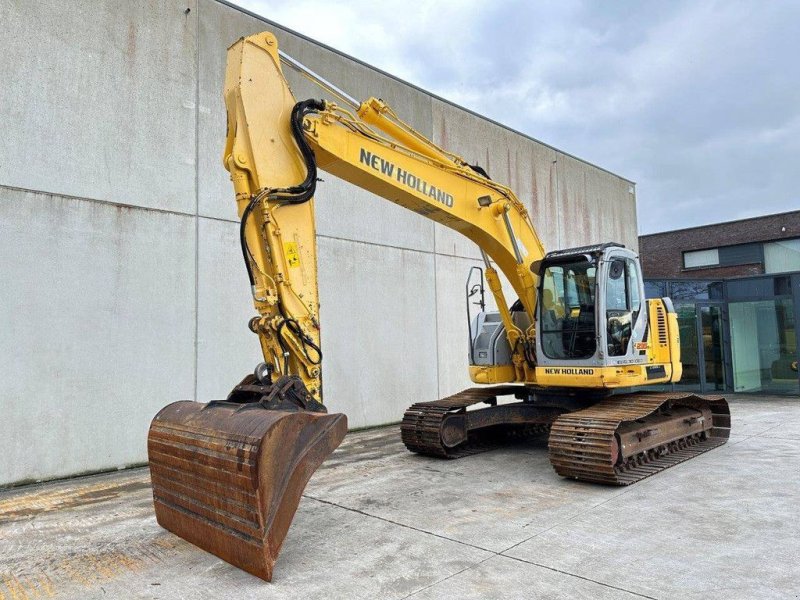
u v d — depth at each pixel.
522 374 8.00
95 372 7.32
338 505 5.52
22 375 6.77
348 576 3.84
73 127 7.32
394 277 11.13
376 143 5.81
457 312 12.47
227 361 8.57
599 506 5.30
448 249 12.38
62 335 7.09
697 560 3.97
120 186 7.68
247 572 3.89
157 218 8.00
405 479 6.52
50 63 7.18
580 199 16.25
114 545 4.55
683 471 6.59
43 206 7.03
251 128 4.70
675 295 15.00
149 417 7.75
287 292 4.54
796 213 22.17
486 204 6.96
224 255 8.67
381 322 10.80
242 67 4.74
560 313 7.29
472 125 13.03
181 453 4.32
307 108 5.02
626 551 4.16
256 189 4.66
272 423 3.81
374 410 10.50
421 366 11.51
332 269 10.04
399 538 4.55
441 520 4.99
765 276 14.59
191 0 8.57
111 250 7.55
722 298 15.30
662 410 7.48
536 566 3.92
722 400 8.35
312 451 4.07
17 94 6.91
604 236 17.12
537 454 7.86
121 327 7.58
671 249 25.92
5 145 6.79
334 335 9.97
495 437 8.70
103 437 7.34
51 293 7.03
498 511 5.22
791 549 4.15
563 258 7.11
